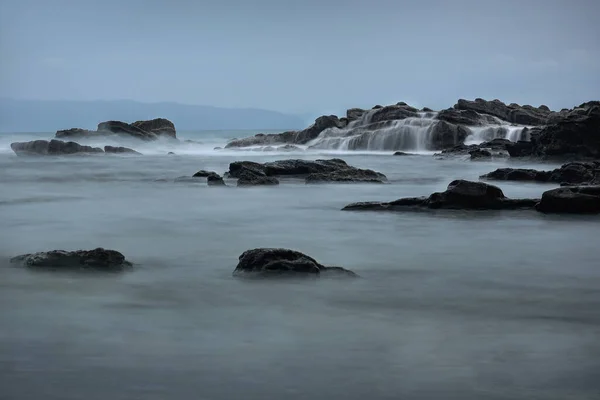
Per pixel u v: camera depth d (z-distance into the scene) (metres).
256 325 7.36
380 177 27.20
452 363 6.23
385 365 6.18
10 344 6.67
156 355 6.39
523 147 40.38
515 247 12.26
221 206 18.53
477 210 17.02
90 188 24.33
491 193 17.14
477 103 60.12
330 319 7.61
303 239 13.09
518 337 6.99
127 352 6.47
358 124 59.22
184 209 17.80
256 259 9.79
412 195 21.80
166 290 8.86
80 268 10.02
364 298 8.55
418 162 41.16
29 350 6.50
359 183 25.86
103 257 10.10
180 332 7.08
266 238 13.20
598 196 16.47
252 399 5.47
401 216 16.36
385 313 7.87
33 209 17.78
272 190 23.34
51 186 25.22
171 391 5.61
